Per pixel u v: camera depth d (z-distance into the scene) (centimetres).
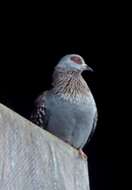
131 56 1488
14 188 506
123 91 1505
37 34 1527
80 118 887
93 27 1498
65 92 900
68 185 570
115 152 1482
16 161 518
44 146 558
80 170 606
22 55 1552
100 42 1497
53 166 559
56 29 1517
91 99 908
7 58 1556
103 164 1464
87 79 1509
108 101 1512
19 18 1508
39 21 1509
